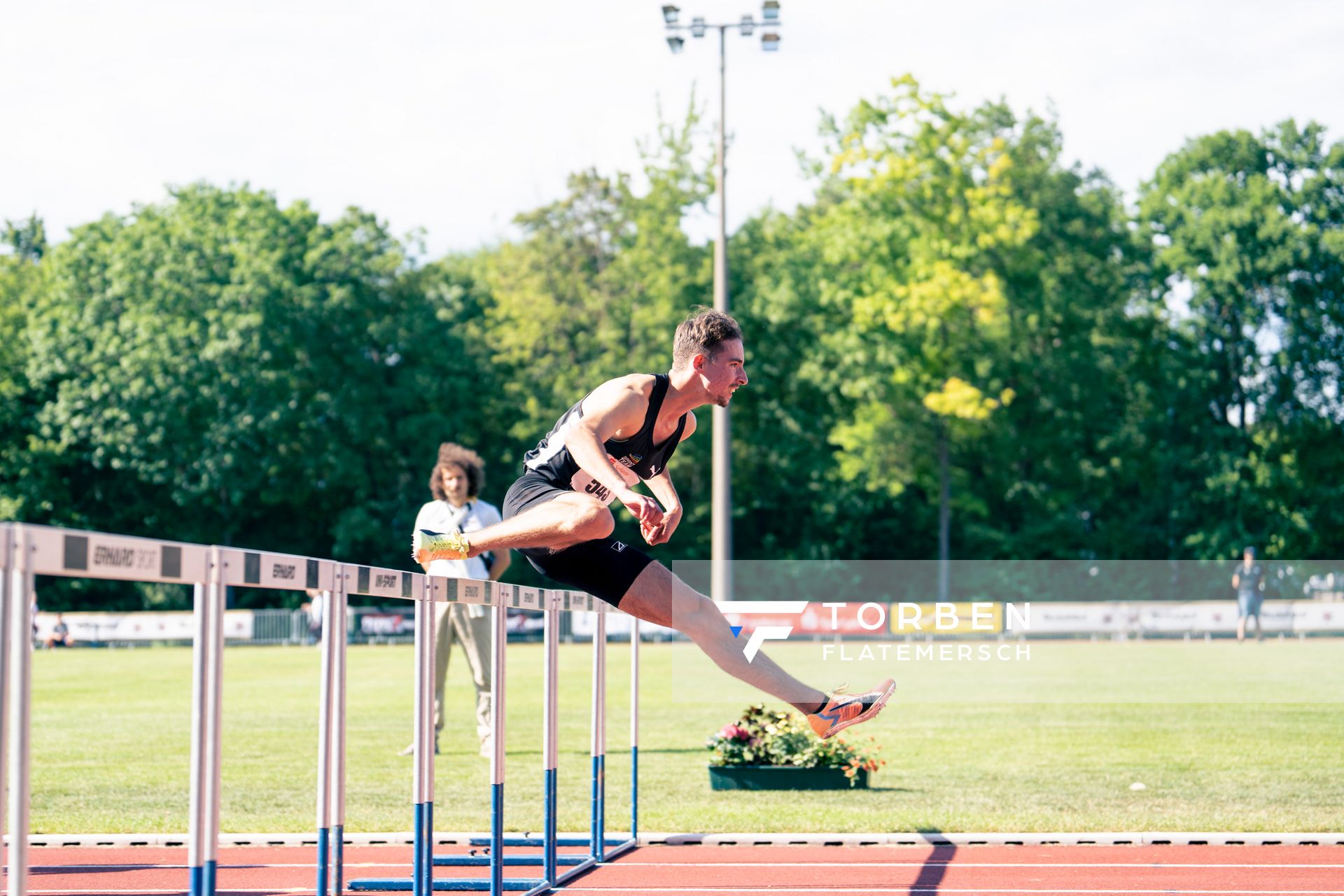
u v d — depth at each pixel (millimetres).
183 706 22391
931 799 11070
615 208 75188
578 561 5773
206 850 3939
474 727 18453
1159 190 71125
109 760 14391
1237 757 13836
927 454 61375
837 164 59469
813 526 72438
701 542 70750
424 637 5758
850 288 61438
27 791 3182
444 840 9484
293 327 66062
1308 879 7902
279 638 53375
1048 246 67625
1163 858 8680
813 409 72562
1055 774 12672
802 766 11695
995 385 59469
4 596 3150
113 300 67625
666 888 7793
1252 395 69125
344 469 65812
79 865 8727
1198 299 69375
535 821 10234
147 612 66062
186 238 67688
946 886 7789
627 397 5637
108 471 70938
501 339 71812
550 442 5859
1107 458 70000
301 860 8891
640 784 12227
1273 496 66938
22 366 69625
